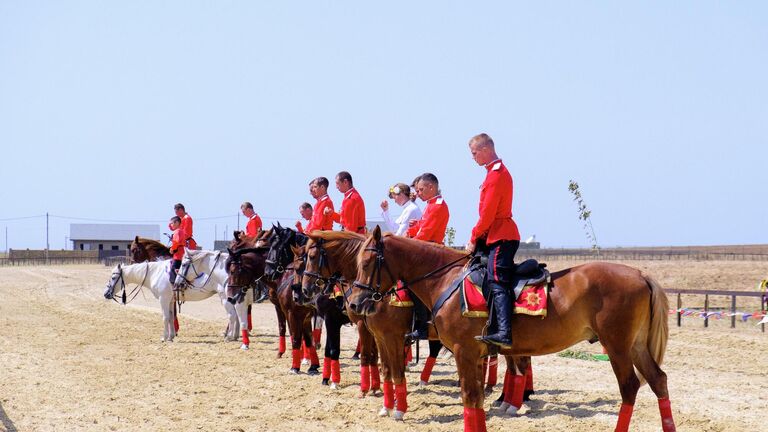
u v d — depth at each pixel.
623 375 7.43
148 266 18.16
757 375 12.41
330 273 10.05
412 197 12.11
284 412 9.94
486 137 8.11
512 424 9.15
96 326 20.48
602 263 7.77
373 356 11.02
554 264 49.31
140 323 21.45
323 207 12.40
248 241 14.88
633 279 7.52
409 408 10.13
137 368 13.47
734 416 9.34
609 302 7.44
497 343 7.57
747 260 48.50
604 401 10.27
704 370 13.01
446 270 8.39
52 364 13.77
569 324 7.57
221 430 8.98
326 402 10.48
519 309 7.62
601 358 14.48
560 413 9.62
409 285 8.61
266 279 13.58
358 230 11.41
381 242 8.71
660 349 7.57
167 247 20.47
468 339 7.95
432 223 9.82
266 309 26.69
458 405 10.21
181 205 18.45
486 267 7.91
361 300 8.71
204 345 16.80
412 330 9.52
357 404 10.38
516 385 9.70
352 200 11.40
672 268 42.94
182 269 17.45
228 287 14.23
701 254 56.91
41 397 10.79
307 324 13.00
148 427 9.12
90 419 9.49
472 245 8.05
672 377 12.13
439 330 8.19
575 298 7.52
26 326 20.16
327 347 11.70
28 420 9.40
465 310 7.86
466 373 7.97
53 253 78.94
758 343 16.56
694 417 9.22
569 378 12.16
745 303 27.17
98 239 93.38
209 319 23.05
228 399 10.79
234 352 15.66
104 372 13.00
